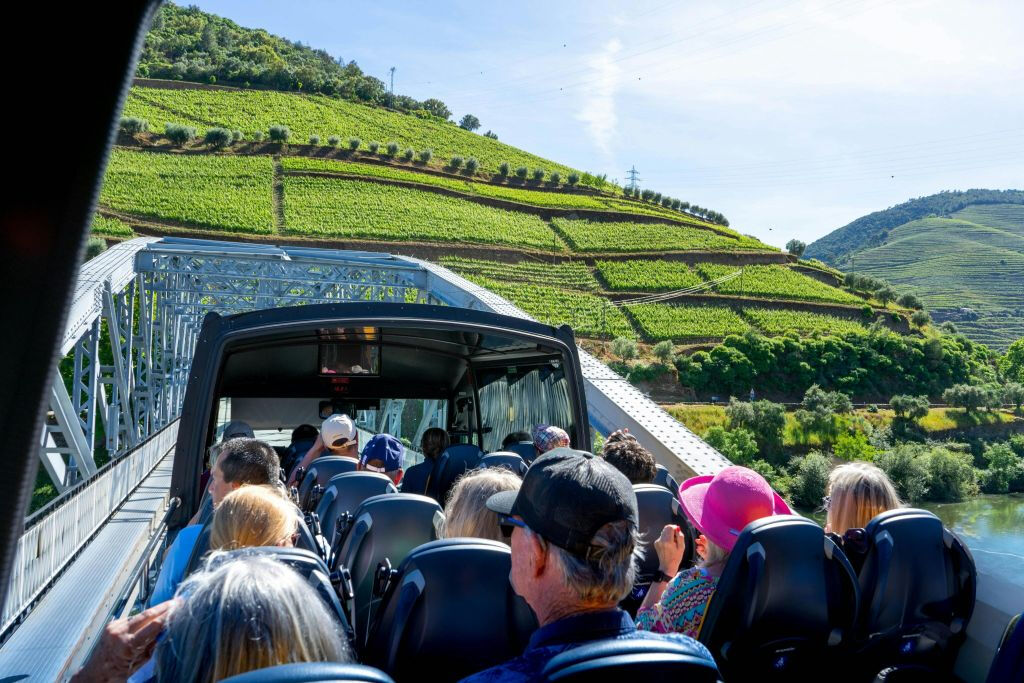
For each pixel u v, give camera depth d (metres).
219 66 171.25
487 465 3.95
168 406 32.78
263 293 29.70
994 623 2.68
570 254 121.06
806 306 118.56
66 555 6.16
